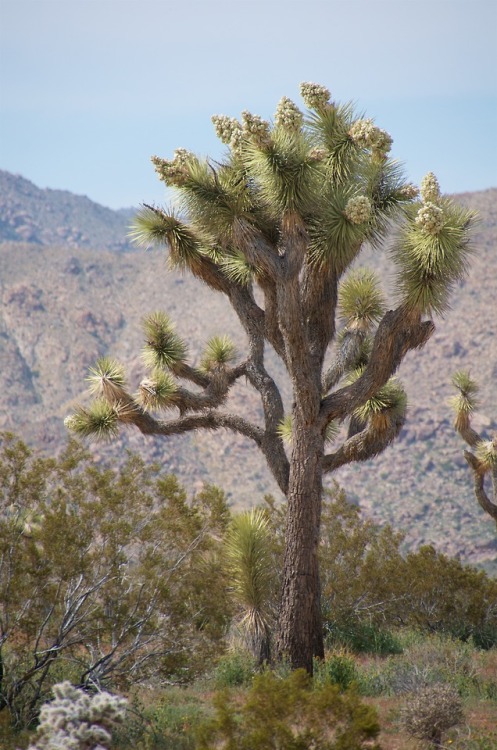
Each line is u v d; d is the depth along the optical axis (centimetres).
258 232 3791
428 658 4378
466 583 6241
